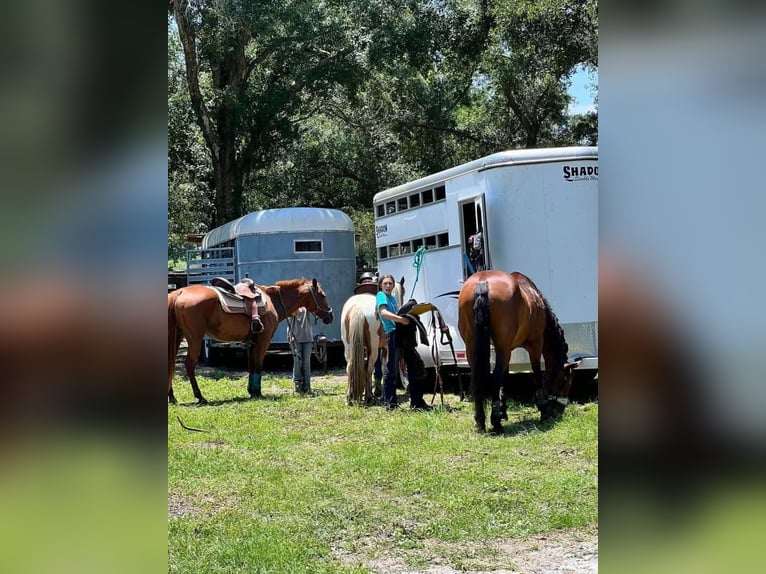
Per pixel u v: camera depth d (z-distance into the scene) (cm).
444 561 408
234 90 1800
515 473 573
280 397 1054
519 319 732
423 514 486
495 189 880
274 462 641
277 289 1089
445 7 1992
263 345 1060
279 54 1833
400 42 1870
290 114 1981
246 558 404
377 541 441
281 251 1393
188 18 1652
